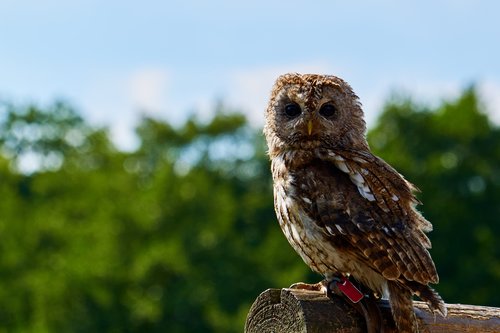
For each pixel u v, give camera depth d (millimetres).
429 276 7988
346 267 8484
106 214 48188
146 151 62906
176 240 45625
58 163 65500
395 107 50188
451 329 8039
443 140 49656
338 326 7539
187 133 62406
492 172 49125
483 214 46562
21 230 50219
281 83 9703
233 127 62469
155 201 49062
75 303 43750
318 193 8633
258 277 44531
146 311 42094
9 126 66062
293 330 7633
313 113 9328
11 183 58844
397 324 7855
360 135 9633
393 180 8688
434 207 45281
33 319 44719
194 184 50344
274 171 9297
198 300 43188
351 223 8383
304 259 8859
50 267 46219
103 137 64250
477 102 51375
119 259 45219
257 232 51188
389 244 8203
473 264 42812
